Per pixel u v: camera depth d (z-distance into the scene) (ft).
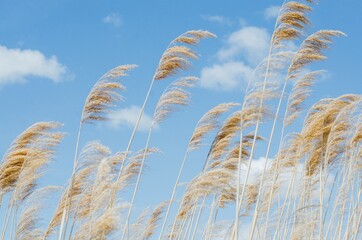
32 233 10.34
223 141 10.69
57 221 10.01
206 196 10.82
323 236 10.93
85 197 9.92
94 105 10.07
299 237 10.99
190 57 10.35
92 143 10.05
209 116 10.78
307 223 11.01
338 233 11.06
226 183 10.09
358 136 11.00
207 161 10.90
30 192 10.68
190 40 10.32
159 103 10.58
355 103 10.98
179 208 10.91
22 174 10.56
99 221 8.63
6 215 10.67
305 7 10.21
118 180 9.93
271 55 10.32
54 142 10.66
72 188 10.03
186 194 10.37
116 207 8.67
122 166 10.30
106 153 10.02
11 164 10.62
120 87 10.05
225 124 10.66
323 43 10.25
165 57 10.38
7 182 10.67
